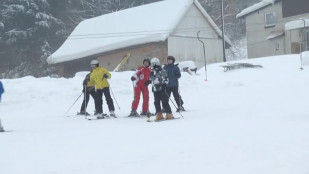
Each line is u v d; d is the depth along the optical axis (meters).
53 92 28.98
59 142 12.95
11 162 10.13
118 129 15.63
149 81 20.25
